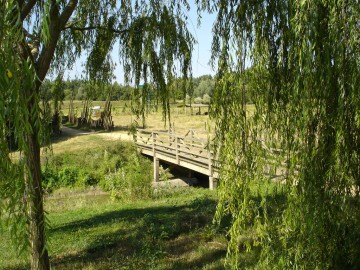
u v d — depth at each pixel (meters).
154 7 4.84
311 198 3.14
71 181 17.64
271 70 3.55
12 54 2.21
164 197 13.62
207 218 8.88
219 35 3.98
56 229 9.09
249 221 3.74
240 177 3.64
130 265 6.20
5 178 2.14
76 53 5.76
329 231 3.42
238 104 3.64
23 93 2.32
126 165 18.67
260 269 3.69
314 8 2.94
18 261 6.50
